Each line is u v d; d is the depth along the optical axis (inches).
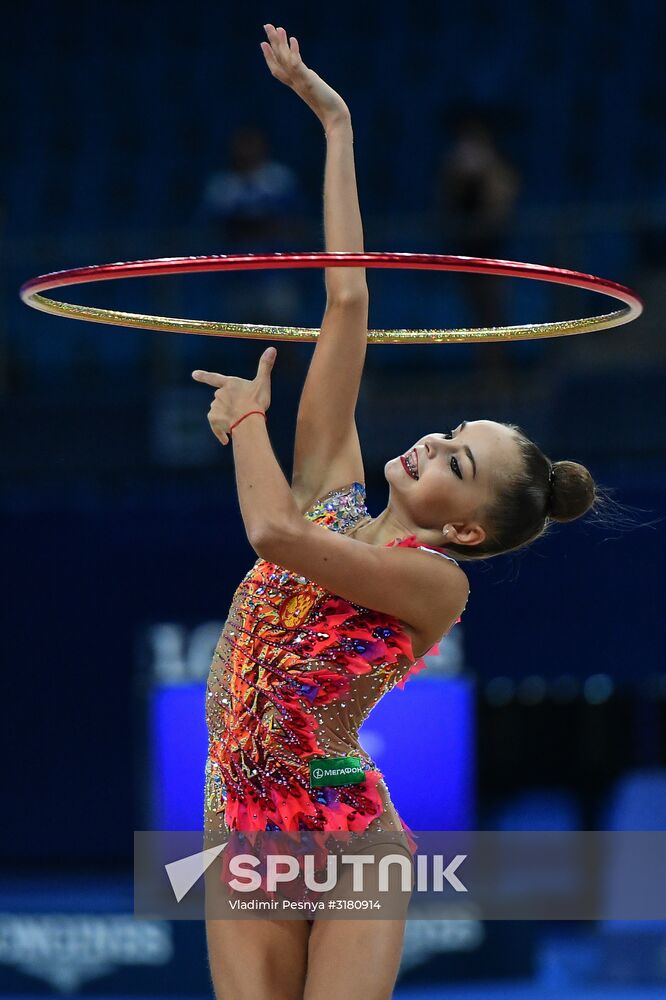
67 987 762.2
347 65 1499.8
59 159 1448.1
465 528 399.5
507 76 1461.6
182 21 1549.0
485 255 965.2
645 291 983.6
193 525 881.5
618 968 776.3
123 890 842.8
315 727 383.9
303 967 388.5
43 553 887.1
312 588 388.2
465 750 792.3
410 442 932.0
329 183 415.5
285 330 443.8
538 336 446.6
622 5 1504.7
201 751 802.2
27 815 874.8
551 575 859.4
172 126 1460.4
